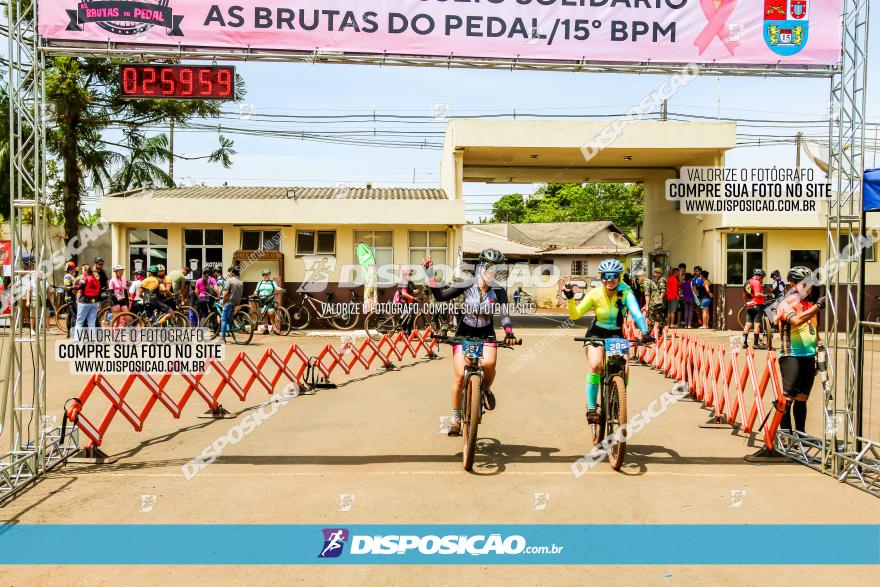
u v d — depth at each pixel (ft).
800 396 20.83
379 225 66.28
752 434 24.03
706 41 21.97
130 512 15.94
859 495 17.37
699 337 60.03
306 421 25.79
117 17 20.27
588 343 20.92
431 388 33.32
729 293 66.13
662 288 65.41
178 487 17.75
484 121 63.31
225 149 65.92
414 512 15.88
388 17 21.48
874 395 31.99
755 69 21.81
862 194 19.77
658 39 22.04
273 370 39.22
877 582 12.57
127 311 49.73
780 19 21.62
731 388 34.73
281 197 69.15
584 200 167.53
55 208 85.05
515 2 21.83
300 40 21.20
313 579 12.62
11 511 16.06
